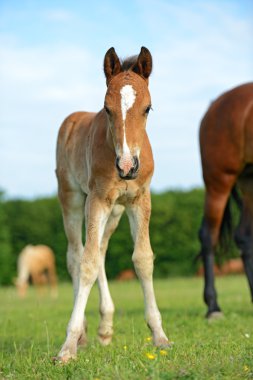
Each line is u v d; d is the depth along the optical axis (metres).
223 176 8.74
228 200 9.29
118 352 5.55
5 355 6.02
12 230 25.31
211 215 8.93
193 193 24.09
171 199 24.00
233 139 8.55
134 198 5.95
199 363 4.70
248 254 9.27
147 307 5.95
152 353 5.09
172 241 24.09
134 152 5.32
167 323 8.24
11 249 25.23
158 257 24.23
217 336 6.67
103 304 6.61
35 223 25.16
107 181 5.78
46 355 5.57
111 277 24.48
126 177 5.28
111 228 6.66
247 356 4.90
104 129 5.82
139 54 5.76
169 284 20.25
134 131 5.34
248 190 9.10
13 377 4.89
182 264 24.30
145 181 5.89
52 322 9.37
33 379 4.77
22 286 20.66
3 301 17.28
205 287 8.98
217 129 8.72
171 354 5.19
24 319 10.34
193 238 24.11
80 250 6.82
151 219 23.89
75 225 6.86
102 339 6.57
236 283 19.66
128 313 10.23
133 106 5.37
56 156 7.27
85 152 6.41
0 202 25.11
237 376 4.34
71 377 4.62
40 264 21.58
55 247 25.28
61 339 7.19
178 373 4.32
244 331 7.00
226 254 9.60
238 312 9.55
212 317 8.72
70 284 24.77
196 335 6.87
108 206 5.89
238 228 9.34
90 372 4.63
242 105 8.52
